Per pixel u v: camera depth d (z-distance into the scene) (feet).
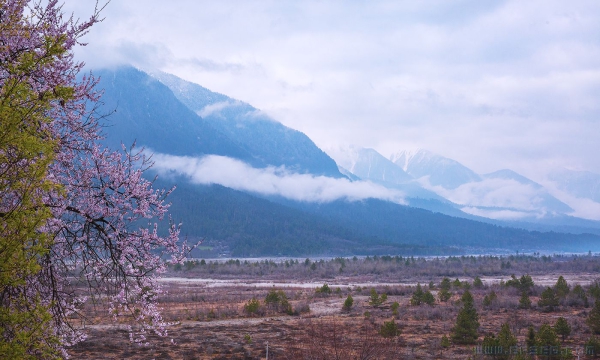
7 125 23.12
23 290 27.91
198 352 84.48
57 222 29.22
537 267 444.55
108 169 31.68
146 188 32.96
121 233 32.12
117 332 94.02
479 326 113.60
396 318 133.69
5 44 25.34
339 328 91.15
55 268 31.12
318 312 148.87
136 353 81.66
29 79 26.40
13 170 23.62
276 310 148.15
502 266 431.02
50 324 28.53
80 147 31.40
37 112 24.80
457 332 98.89
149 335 99.30
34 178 23.47
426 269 406.62
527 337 89.81
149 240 32.60
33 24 27.09
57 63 27.73
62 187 24.63
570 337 104.94
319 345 62.90
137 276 32.63
